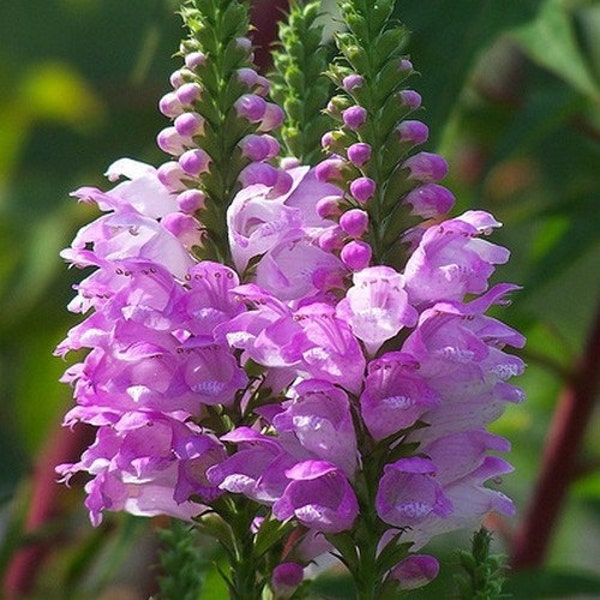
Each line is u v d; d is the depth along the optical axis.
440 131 0.94
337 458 0.71
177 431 0.72
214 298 0.72
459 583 0.75
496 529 1.09
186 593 0.81
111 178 0.76
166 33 1.05
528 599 0.97
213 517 0.75
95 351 0.73
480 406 0.72
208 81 0.75
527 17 0.96
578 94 0.99
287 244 0.73
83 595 0.96
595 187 1.08
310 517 0.70
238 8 0.76
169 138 0.75
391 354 0.70
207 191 0.74
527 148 1.00
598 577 0.97
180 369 0.72
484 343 0.71
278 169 0.75
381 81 0.73
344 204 0.73
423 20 0.95
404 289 0.71
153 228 0.73
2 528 1.04
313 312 0.70
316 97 0.81
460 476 0.72
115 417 0.73
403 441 0.72
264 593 0.76
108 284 0.73
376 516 0.72
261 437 0.71
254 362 0.73
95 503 0.75
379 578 0.73
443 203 0.72
